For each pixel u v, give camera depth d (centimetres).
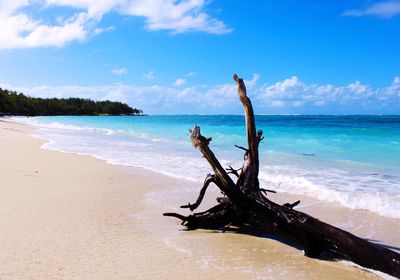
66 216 685
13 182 968
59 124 5366
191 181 1054
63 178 1060
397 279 450
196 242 577
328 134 2869
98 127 4553
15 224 625
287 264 495
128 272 456
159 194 898
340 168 1249
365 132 2986
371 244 479
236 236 611
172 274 454
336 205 781
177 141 2408
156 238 589
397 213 713
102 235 591
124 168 1267
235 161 1402
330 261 508
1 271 444
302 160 1458
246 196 613
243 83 672
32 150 1734
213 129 3744
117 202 809
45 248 523
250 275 458
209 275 455
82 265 470
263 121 6050
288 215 553
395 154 1628
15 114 11806
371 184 973
